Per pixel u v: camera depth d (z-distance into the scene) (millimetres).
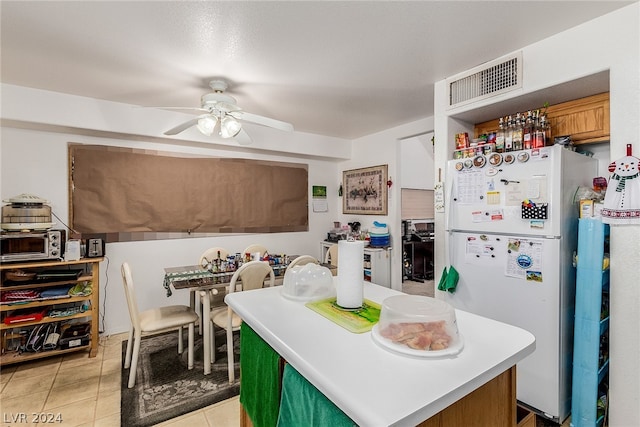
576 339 1823
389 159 4020
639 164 1571
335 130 4074
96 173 3172
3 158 2805
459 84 2404
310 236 4629
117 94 2793
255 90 2711
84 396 2178
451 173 2297
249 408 1352
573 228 1916
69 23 1739
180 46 1985
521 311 1936
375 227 3979
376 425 641
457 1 1569
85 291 2748
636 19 1588
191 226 3678
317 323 1179
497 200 2037
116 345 3004
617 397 1663
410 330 980
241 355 1458
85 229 3125
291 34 1855
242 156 4031
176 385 2312
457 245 2260
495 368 888
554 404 1841
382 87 2662
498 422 998
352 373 834
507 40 1938
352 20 1723
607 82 1849
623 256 1637
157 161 3477
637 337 1598
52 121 2713
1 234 2518
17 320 2523
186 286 2455
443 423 832
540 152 1841
